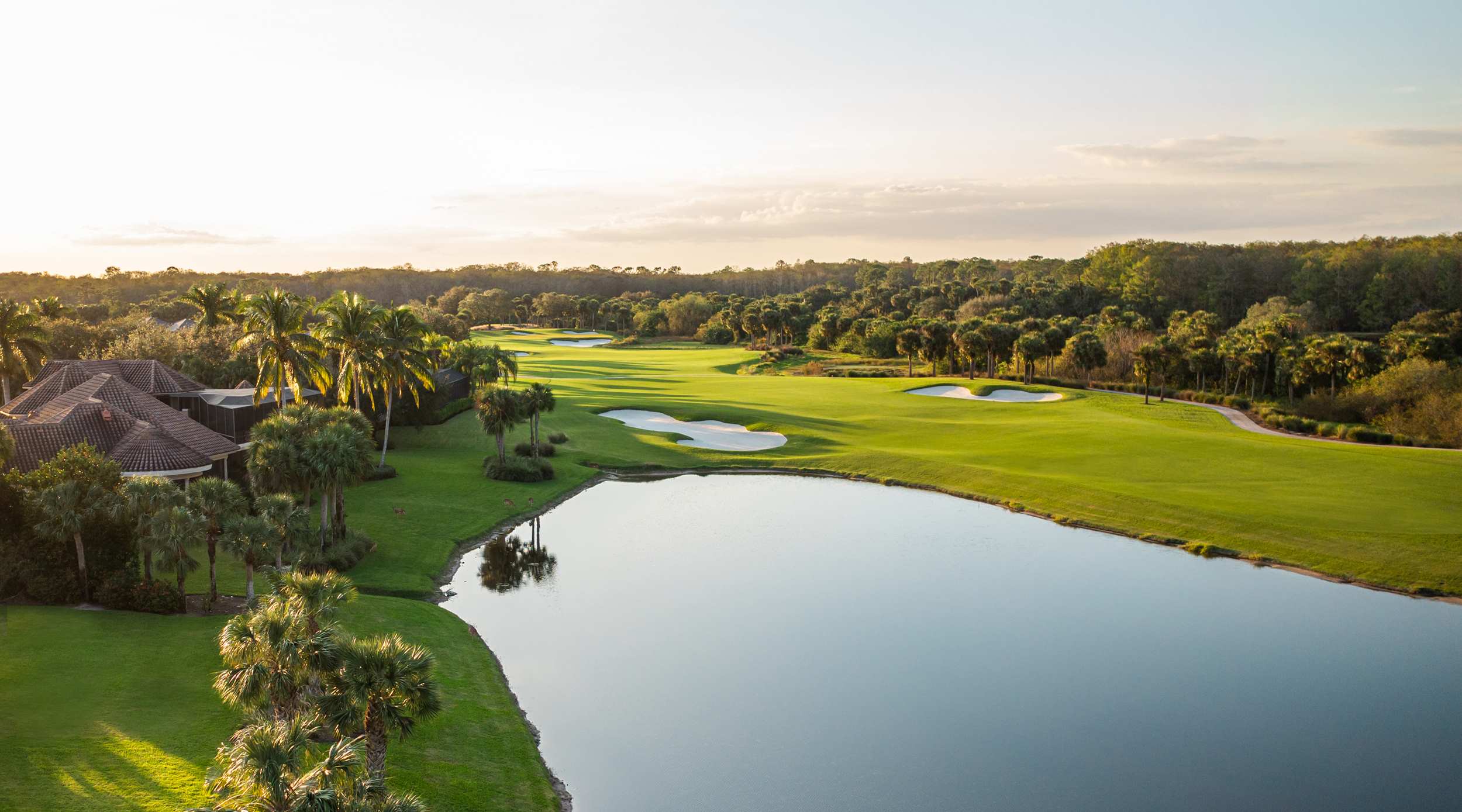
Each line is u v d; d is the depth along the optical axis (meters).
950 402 96.56
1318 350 100.19
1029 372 120.25
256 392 60.16
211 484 35.25
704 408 89.94
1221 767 26.52
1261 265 186.75
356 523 49.56
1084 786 25.56
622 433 80.62
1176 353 101.69
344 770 16.05
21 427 46.44
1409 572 42.91
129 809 20.06
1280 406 99.94
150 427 48.50
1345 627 37.44
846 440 77.88
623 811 24.27
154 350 74.25
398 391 74.44
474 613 39.09
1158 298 186.38
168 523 33.00
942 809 24.33
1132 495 55.72
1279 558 46.22
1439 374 90.69
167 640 31.20
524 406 65.88
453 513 53.69
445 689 29.61
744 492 63.06
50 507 33.78
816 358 155.88
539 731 28.69
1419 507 51.66
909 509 58.09
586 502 59.81
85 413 48.34
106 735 23.84
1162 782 25.70
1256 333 116.00
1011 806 24.47
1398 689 31.62
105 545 35.75
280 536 36.00
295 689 21.67
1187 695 31.17
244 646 21.70
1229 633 36.75
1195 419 88.06
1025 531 52.66
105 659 29.12
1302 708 30.25
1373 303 163.62
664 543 50.16
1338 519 49.62
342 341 62.19
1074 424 80.62
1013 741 28.11
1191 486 58.62
